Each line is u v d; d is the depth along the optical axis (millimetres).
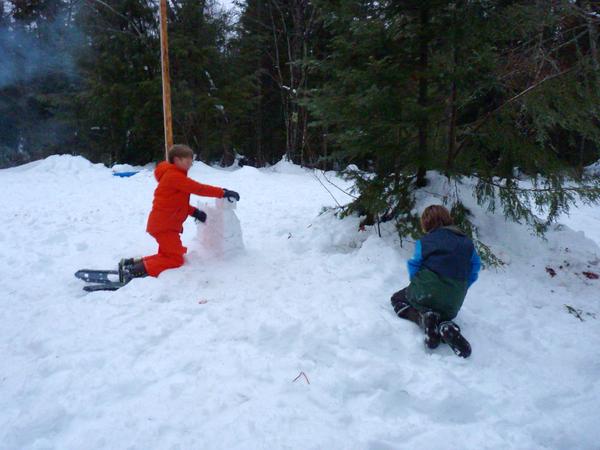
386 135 4473
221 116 17359
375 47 4324
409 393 2486
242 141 22359
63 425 2248
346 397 2490
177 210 4043
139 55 15469
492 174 4523
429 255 3131
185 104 15688
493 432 2299
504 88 4445
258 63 20734
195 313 3328
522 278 4027
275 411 2301
